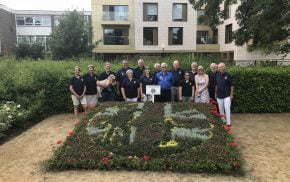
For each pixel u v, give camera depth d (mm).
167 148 6711
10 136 9375
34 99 11625
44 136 9070
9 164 6910
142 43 35344
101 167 6402
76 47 29891
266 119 10734
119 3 35969
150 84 9992
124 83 10023
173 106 8938
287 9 16078
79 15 30312
